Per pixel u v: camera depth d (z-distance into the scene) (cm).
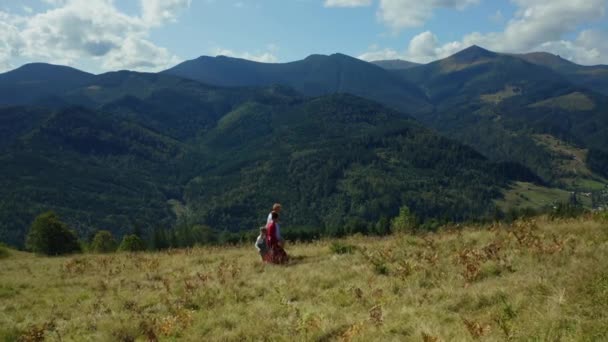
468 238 1441
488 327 636
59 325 1010
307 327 767
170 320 905
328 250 1588
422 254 1250
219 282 1240
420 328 685
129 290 1314
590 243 1097
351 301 923
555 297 716
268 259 1494
